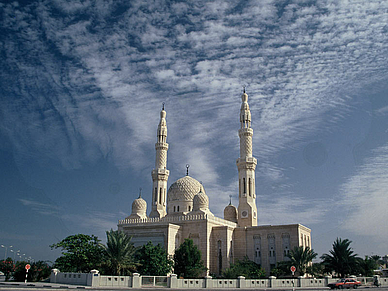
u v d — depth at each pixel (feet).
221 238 315.37
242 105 381.40
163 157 380.58
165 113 400.06
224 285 219.61
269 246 322.14
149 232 307.58
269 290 205.05
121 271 242.99
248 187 352.08
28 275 241.96
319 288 224.12
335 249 289.74
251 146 367.66
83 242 259.39
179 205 361.92
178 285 211.61
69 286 193.36
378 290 208.23
